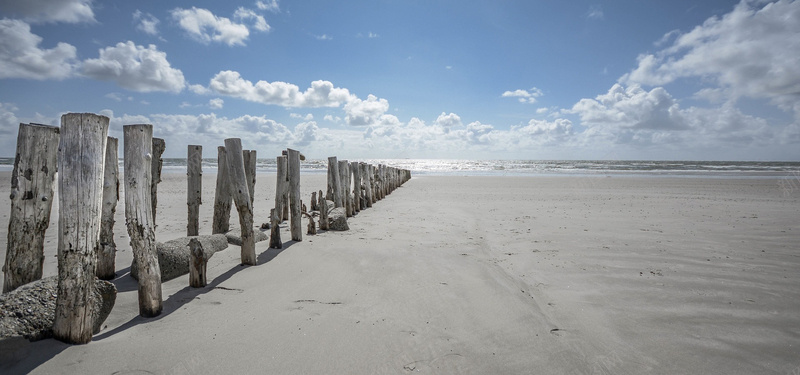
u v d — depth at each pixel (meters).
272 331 3.14
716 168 43.62
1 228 6.90
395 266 5.03
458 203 12.74
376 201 13.06
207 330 3.12
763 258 5.55
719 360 2.81
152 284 3.37
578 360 2.80
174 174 25.81
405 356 2.82
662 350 2.96
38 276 3.45
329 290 4.14
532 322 3.43
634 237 7.07
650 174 33.19
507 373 2.64
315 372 2.59
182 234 6.64
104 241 4.20
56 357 2.59
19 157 3.33
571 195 15.66
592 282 4.54
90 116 2.85
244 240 4.88
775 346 3.01
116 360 2.62
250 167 7.38
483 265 5.18
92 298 2.85
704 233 7.41
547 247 6.29
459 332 3.22
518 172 38.19
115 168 4.25
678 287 4.34
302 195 14.30
